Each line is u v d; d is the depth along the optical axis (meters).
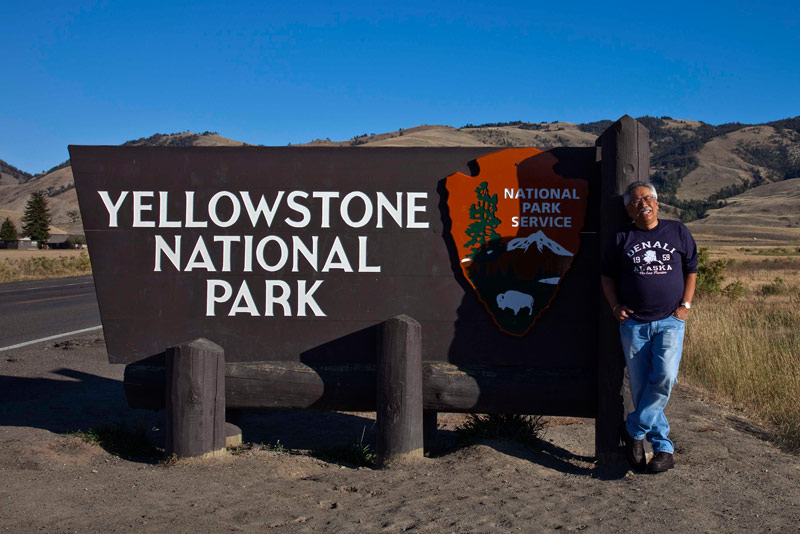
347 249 4.73
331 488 3.87
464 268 4.64
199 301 4.80
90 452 4.64
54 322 13.41
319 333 4.75
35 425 5.57
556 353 4.62
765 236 175.50
